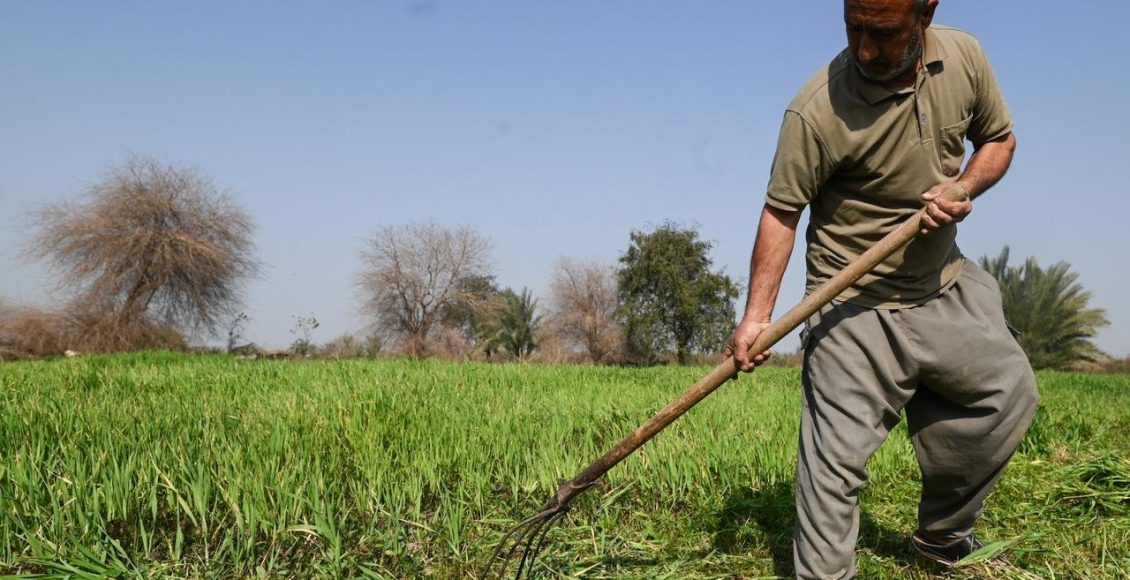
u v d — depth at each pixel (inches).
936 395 148.3
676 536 186.5
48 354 1296.8
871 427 137.9
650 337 1536.7
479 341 1649.9
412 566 166.7
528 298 1713.8
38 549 155.0
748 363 136.9
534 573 162.7
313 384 355.3
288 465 192.1
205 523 170.7
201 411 269.7
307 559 168.4
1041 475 236.4
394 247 1596.9
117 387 354.9
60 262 1321.4
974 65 134.6
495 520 189.3
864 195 138.8
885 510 204.7
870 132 132.4
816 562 136.9
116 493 173.5
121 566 153.3
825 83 134.6
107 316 1332.4
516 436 244.7
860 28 122.1
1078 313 1471.5
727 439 243.0
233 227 1403.8
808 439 141.6
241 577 160.1
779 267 139.4
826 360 141.2
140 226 1339.8
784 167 137.5
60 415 239.8
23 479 174.4
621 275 1571.1
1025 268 1497.3
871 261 130.3
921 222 128.4
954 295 141.5
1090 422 340.2
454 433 235.1
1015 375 140.3
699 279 1533.0
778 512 198.1
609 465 144.9
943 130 133.6
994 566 164.2
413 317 1615.4
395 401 265.0
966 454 145.8
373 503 190.2
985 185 138.0
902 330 139.5
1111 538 183.3
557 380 450.0
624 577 162.4
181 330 1391.5
